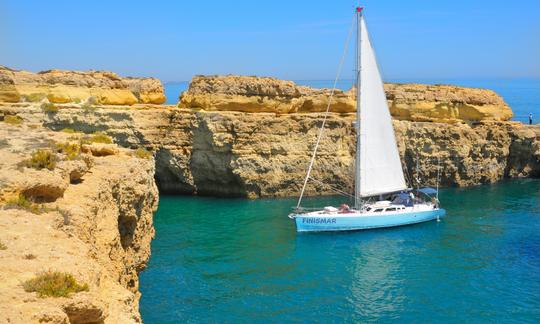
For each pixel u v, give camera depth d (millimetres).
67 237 13484
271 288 30516
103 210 18078
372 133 47812
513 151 68688
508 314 26781
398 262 35688
